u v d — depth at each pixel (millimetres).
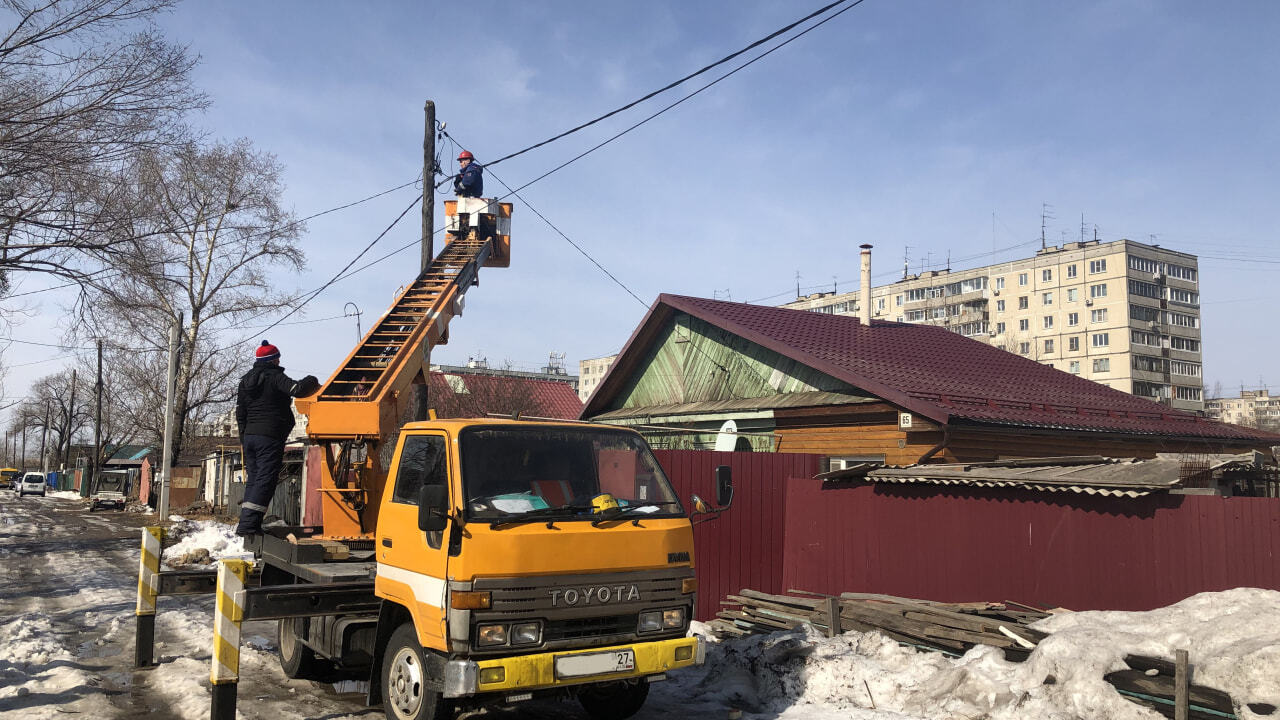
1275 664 5230
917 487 9344
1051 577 8016
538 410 34156
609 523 5750
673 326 20078
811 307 108562
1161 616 6516
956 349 20188
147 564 8391
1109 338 82312
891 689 6816
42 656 8398
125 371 39875
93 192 17672
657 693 7512
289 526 8234
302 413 7457
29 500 52625
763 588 11500
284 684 7676
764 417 16375
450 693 5004
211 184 31984
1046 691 6004
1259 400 144875
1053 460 8750
